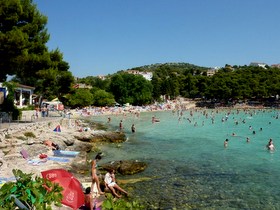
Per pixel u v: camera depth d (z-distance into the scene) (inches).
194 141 1776.6
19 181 286.0
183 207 713.6
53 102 3112.7
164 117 3538.4
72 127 2014.0
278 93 5689.0
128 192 807.7
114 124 2716.5
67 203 410.6
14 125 1401.3
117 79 5012.3
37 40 1638.8
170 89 6796.3
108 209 261.9
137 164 1052.5
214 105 5669.3
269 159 1273.4
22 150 1043.9
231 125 2741.1
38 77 1673.2
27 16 1530.5
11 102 1663.4
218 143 1712.6
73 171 949.2
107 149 1459.2
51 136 1379.2
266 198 783.7
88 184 713.6
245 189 855.1
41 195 273.1
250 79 6013.8
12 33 1301.7
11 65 1413.6
